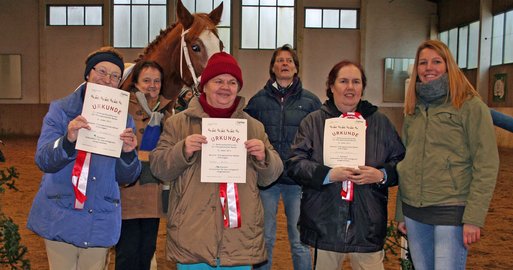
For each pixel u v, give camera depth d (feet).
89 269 9.12
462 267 8.96
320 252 9.81
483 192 8.56
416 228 9.45
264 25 72.54
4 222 10.95
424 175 9.17
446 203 8.93
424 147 9.25
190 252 8.63
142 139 10.93
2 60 71.77
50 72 72.13
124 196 10.76
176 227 8.79
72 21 72.13
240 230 8.72
